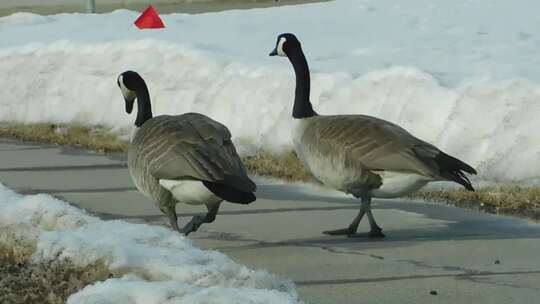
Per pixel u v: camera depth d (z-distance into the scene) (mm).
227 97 19609
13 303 9266
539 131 15906
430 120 17016
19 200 11461
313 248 12039
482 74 18938
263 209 14320
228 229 13109
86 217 10852
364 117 12547
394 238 12570
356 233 12875
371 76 18469
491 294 10055
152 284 8445
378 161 11938
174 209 11969
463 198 14602
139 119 12898
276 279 8938
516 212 13930
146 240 9906
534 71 19141
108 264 9242
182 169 11180
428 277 10688
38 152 19188
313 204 14656
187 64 21312
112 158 18469
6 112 22828
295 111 13016
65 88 22594
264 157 17531
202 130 11492
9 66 23875
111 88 21844
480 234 12734
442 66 20016
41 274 9555
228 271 8922
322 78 18984
